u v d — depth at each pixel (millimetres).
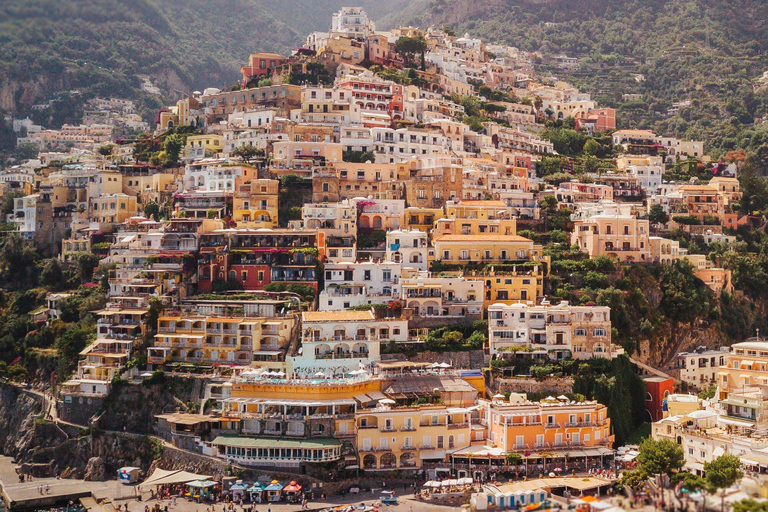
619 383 188875
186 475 166375
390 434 168375
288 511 153000
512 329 193625
